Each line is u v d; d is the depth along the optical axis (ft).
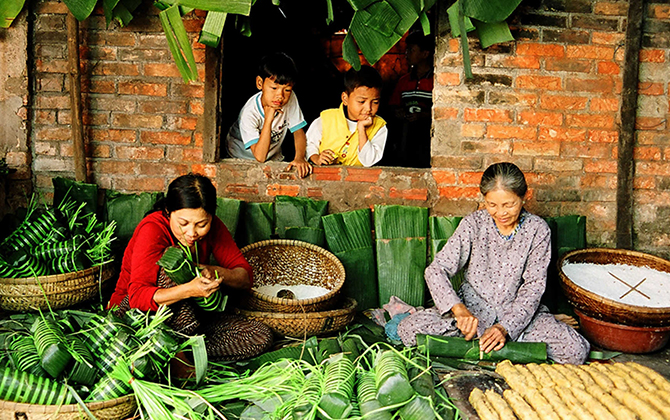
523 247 10.02
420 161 15.61
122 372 7.17
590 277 11.05
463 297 10.39
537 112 12.24
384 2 10.32
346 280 12.07
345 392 7.20
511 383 8.28
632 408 7.14
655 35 12.25
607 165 12.45
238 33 17.60
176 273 8.14
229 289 10.84
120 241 11.95
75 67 11.52
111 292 11.23
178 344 7.92
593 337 10.33
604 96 12.28
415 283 12.10
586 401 7.28
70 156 12.21
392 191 12.40
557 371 8.46
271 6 18.07
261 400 7.70
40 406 6.68
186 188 8.13
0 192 11.63
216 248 9.66
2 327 9.29
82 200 11.94
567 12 12.07
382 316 11.57
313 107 18.99
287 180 12.34
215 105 11.99
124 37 11.96
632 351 10.06
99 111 12.14
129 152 12.25
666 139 12.47
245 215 12.19
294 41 18.74
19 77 11.81
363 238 12.17
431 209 12.46
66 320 8.32
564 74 12.18
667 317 9.64
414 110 15.24
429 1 10.82
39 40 11.90
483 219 10.24
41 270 9.93
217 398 7.62
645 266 11.43
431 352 9.51
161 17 10.13
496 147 12.30
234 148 13.03
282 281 11.79
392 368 7.27
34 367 7.19
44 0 11.80
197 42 11.98
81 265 10.11
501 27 11.43
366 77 12.00
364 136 12.43
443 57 12.03
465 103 12.16
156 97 12.12
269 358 9.02
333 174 12.36
